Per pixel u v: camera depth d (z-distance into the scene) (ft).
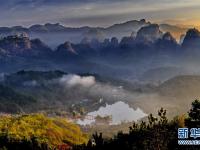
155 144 298.35
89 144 438.81
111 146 391.65
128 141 348.38
